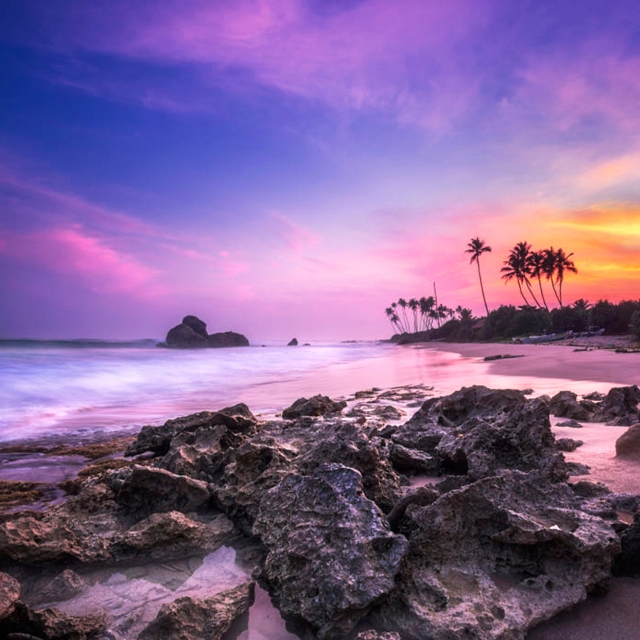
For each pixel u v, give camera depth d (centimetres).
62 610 409
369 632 323
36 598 421
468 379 2353
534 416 678
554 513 450
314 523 421
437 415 914
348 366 4306
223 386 2598
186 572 474
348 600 343
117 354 5606
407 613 359
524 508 454
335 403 1395
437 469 729
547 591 383
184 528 492
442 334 13338
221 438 802
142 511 579
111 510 586
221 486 627
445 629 337
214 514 579
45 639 355
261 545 511
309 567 381
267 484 566
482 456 643
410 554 410
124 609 411
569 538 396
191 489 573
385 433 903
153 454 1034
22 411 1775
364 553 372
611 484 638
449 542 421
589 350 4184
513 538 412
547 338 7581
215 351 8506
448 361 4378
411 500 473
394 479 600
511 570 413
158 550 483
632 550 424
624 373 2177
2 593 367
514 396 873
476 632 331
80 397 2150
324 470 473
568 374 2289
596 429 1016
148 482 579
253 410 1614
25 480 878
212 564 488
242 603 390
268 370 3878
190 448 731
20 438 1295
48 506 726
